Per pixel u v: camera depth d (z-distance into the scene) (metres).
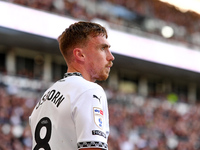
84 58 5.67
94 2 41.59
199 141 45.59
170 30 49.50
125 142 36.72
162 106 47.41
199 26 54.31
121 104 43.12
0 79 35.31
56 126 5.28
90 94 5.23
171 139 41.97
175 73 47.97
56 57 44.91
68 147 5.19
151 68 44.91
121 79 52.59
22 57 42.31
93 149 4.93
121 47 40.88
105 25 37.84
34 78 38.09
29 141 31.06
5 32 31.39
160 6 50.31
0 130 30.08
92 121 5.04
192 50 49.50
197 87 61.25
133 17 45.69
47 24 34.03
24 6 32.66
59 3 37.41
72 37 5.69
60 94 5.45
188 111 51.09
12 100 33.56
